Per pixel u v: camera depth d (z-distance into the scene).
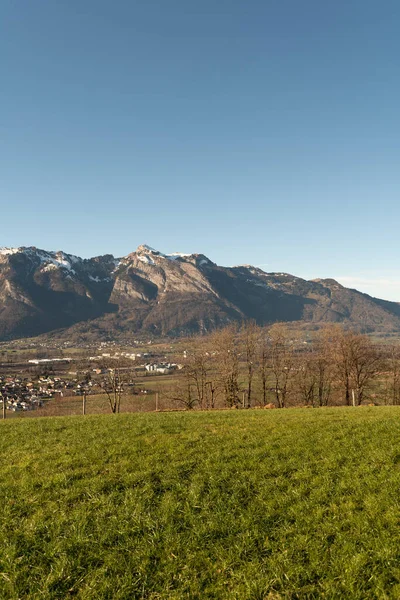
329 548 8.07
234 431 18.00
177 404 63.19
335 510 9.54
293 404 61.81
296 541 8.40
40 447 16.45
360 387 56.75
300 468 12.38
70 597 7.12
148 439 16.80
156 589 7.25
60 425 22.11
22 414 59.78
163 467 12.83
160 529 9.13
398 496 9.91
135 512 9.85
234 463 13.03
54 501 10.72
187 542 8.60
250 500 10.42
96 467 13.20
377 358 56.97
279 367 58.06
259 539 8.62
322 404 63.31
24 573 7.74
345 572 7.28
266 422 20.41
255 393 62.59
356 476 11.39
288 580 7.23
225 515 9.62
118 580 7.42
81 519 9.62
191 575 7.59
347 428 17.25
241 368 58.84
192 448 15.01
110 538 8.83
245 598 6.88
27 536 8.95
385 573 7.14
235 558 8.00
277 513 9.66
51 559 8.18
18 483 11.98
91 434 18.64
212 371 58.62
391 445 13.87
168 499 10.52
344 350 56.88
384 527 8.63
